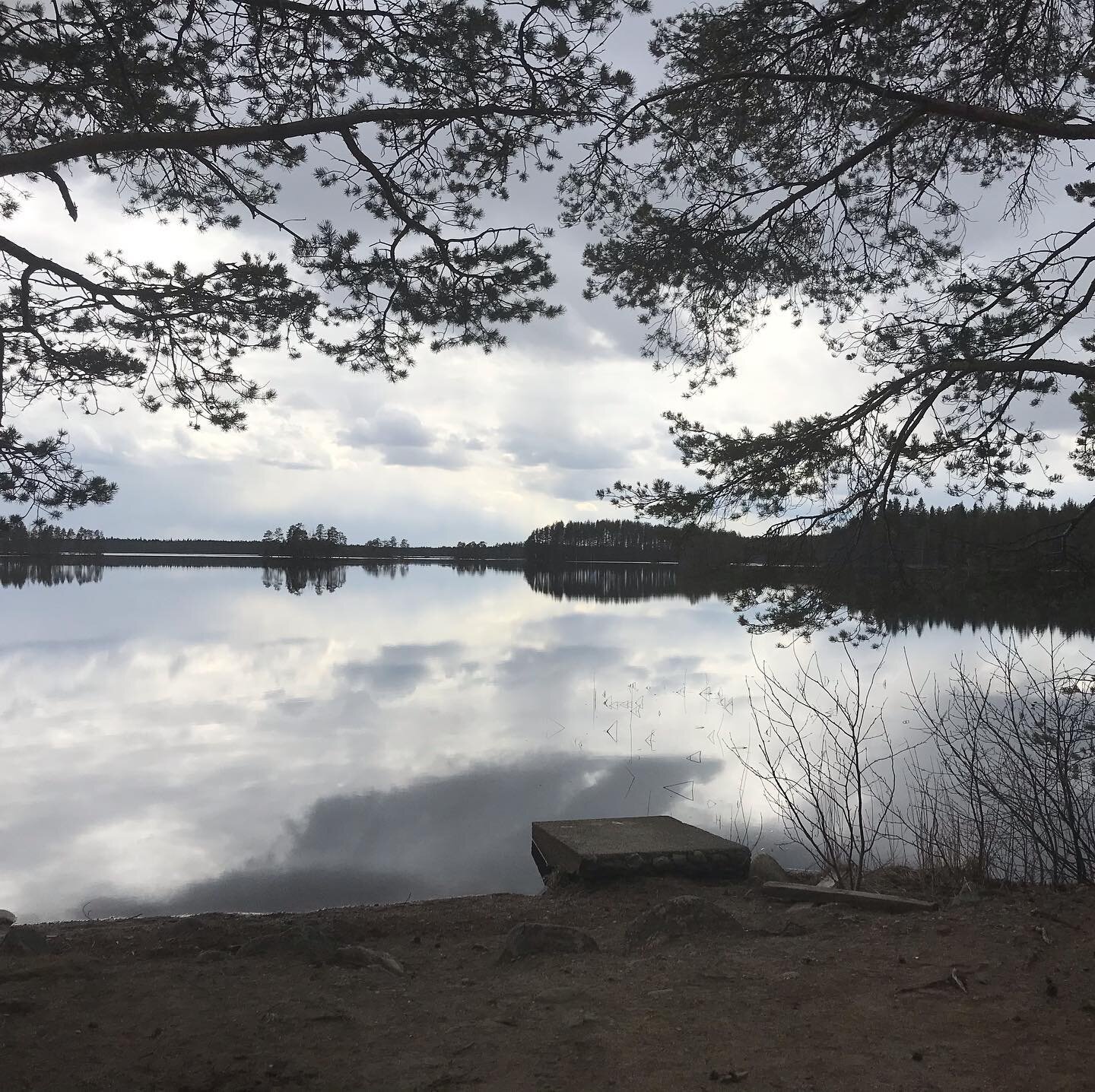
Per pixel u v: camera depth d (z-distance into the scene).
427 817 10.33
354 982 4.27
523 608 53.91
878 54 7.74
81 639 30.48
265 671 23.34
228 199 7.43
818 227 8.73
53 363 7.56
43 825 9.95
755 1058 3.29
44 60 5.89
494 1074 3.21
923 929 4.88
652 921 5.21
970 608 8.16
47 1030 3.58
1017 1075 3.08
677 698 19.06
